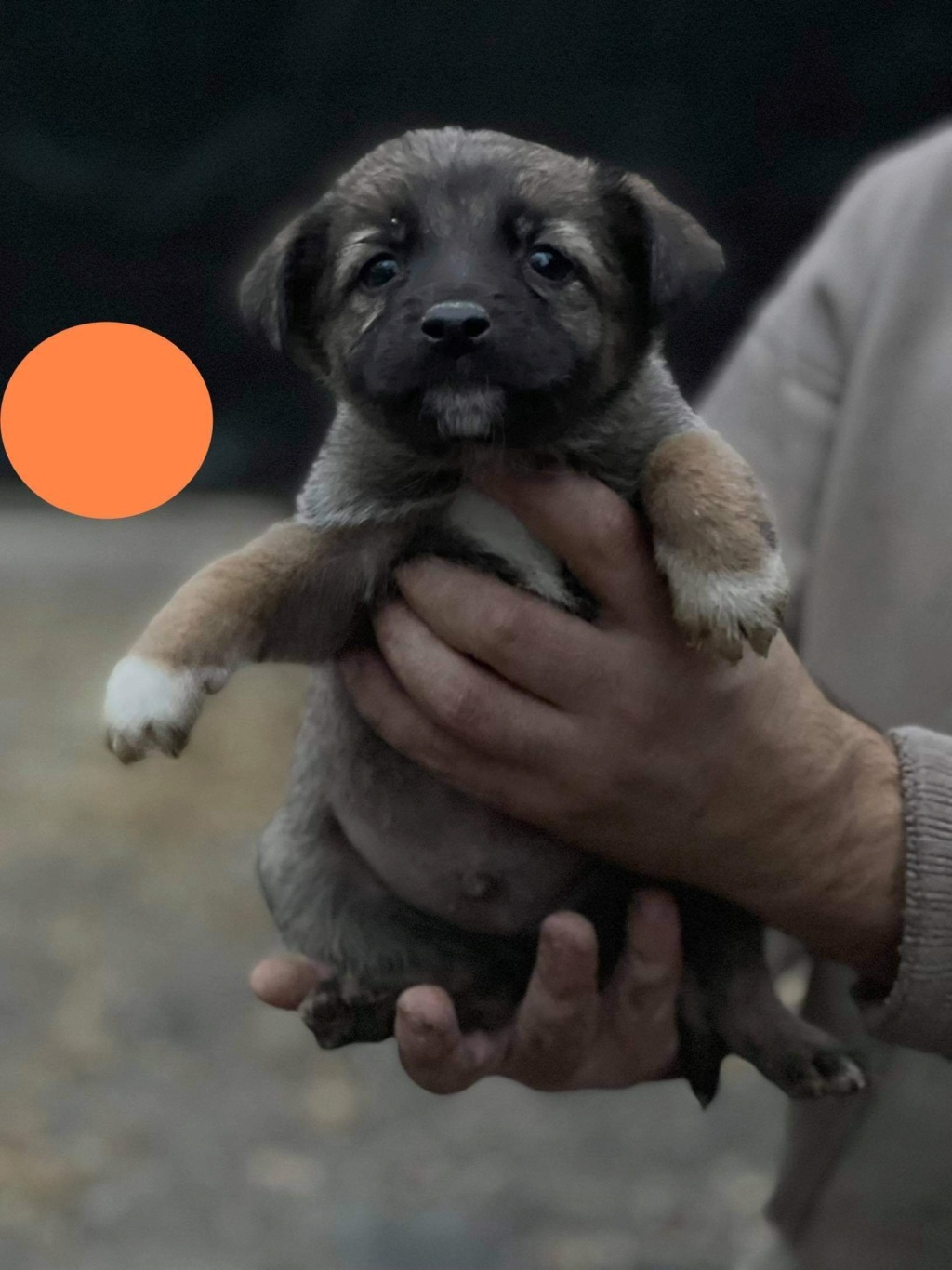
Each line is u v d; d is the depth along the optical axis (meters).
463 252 0.80
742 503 0.76
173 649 0.79
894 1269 0.84
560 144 5.20
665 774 0.75
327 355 0.86
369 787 0.83
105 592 3.60
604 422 0.81
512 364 0.78
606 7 5.01
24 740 2.52
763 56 4.83
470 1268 1.27
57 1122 1.49
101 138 5.67
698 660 0.74
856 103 4.80
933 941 0.75
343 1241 1.31
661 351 0.86
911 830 0.75
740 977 0.83
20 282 5.71
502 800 0.77
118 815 2.24
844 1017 0.88
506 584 0.77
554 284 0.81
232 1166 1.43
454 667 0.76
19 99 5.64
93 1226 1.32
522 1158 1.46
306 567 0.82
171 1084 1.57
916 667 0.87
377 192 0.83
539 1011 0.77
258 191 5.59
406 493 0.81
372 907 0.86
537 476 0.77
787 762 0.75
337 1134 1.50
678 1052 0.83
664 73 5.02
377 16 5.30
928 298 0.89
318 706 0.86
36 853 2.09
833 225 0.97
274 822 0.90
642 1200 1.39
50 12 5.54
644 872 0.78
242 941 1.88
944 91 4.70
